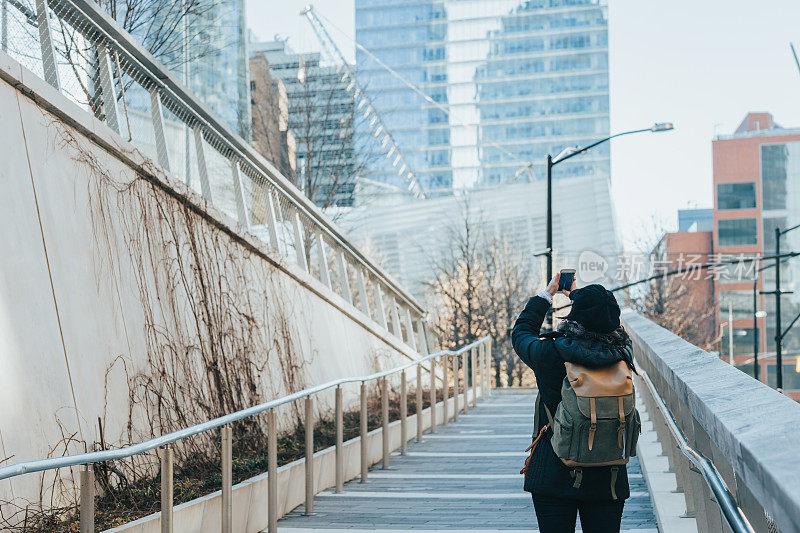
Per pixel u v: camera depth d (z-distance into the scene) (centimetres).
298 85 2819
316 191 2720
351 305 1507
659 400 564
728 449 219
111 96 858
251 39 6900
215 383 920
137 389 752
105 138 771
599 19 13738
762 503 183
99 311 718
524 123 13575
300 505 768
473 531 645
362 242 5559
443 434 1289
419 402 1205
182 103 1017
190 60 1697
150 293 816
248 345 1033
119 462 679
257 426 994
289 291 1226
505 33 13812
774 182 9362
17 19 718
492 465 991
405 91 13700
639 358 966
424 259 5547
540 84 13625
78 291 692
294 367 1173
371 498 800
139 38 1458
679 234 9494
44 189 674
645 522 615
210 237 984
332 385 796
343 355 1413
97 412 678
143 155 838
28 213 645
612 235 6400
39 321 627
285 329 1171
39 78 682
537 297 382
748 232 9356
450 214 5703
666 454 741
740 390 272
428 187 13412
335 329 1409
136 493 668
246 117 3048
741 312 9088
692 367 354
